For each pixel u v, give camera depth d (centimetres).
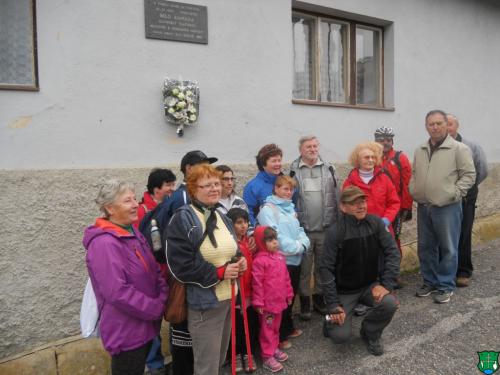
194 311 231
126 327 203
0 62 302
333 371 288
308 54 489
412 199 430
